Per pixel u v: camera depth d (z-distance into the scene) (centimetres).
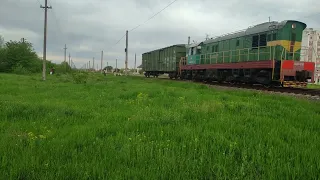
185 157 432
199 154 448
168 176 361
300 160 430
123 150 453
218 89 2009
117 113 861
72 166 383
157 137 557
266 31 2050
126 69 5009
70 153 445
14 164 386
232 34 2562
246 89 1972
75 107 970
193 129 612
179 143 513
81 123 729
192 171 373
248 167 392
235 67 2352
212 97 1368
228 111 905
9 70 5834
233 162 422
